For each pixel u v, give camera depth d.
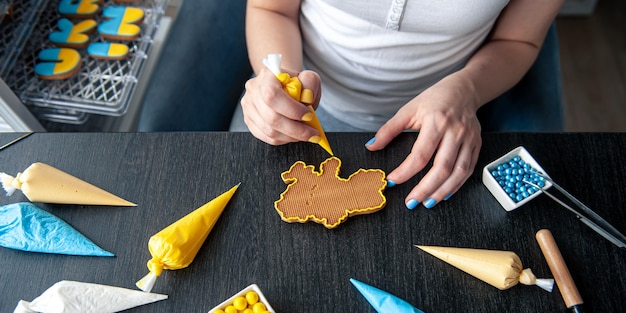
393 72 0.97
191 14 1.11
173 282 0.72
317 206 0.76
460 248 0.74
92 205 0.77
